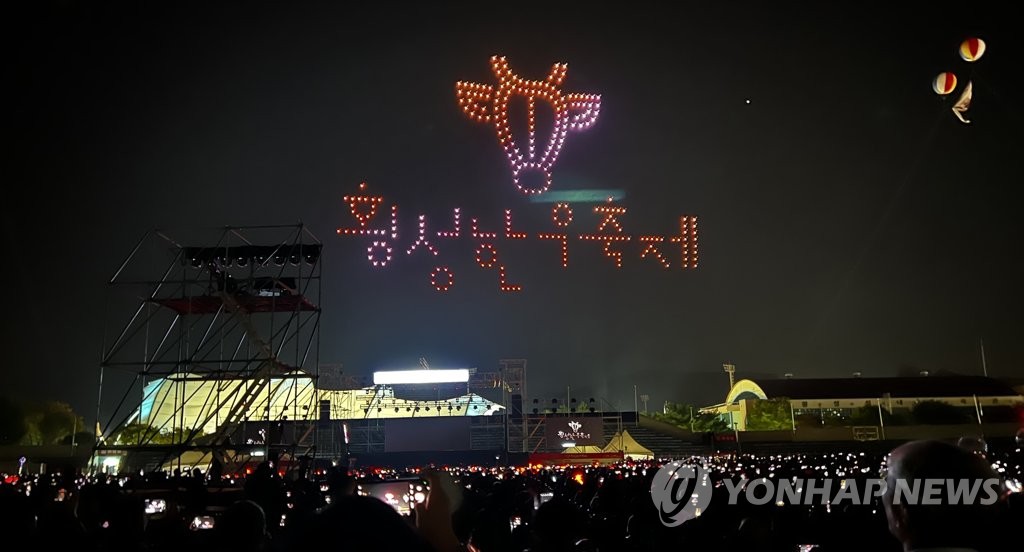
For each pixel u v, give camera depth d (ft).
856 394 228.22
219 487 68.69
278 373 115.14
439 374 213.46
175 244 110.73
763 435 204.85
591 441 181.88
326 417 175.01
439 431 180.14
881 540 33.71
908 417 222.89
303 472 67.72
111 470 118.32
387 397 205.46
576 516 20.86
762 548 23.43
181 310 112.88
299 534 7.36
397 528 7.42
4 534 20.67
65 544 22.72
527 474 89.81
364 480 49.42
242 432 112.37
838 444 198.18
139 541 29.50
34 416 193.16
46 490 35.12
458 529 23.85
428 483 19.12
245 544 15.65
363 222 168.14
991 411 227.20
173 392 190.08
